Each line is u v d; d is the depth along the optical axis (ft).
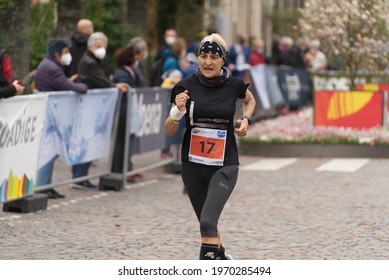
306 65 162.71
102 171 72.13
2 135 55.26
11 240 50.24
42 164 62.18
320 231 53.62
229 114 40.73
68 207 62.44
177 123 40.81
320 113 100.01
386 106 98.53
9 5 78.74
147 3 133.18
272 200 65.57
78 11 103.50
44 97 60.39
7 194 56.80
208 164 40.68
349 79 112.57
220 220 57.31
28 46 81.10
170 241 50.52
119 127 72.54
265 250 48.06
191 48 96.32
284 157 96.73
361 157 95.35
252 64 135.64
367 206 62.85
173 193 70.18
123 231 53.47
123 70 75.56
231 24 195.83
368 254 47.09
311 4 102.83
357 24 101.30
